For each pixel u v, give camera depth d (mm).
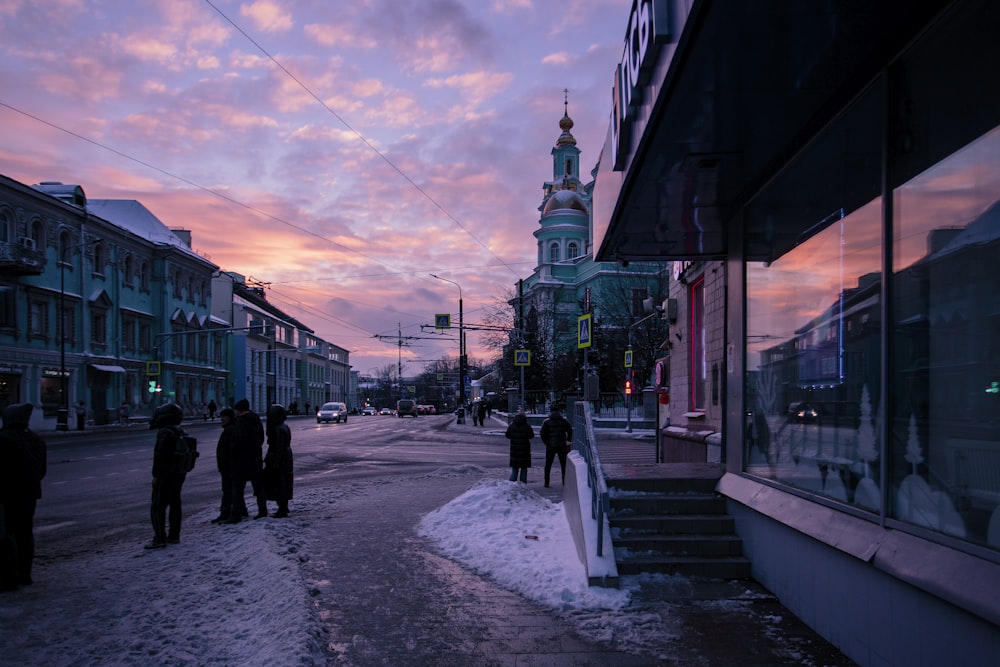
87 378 41062
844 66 4668
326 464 19797
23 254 34281
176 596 6098
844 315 5172
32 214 36312
